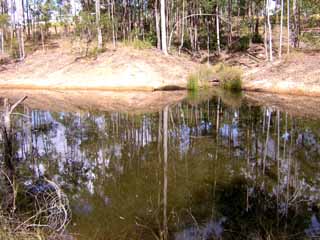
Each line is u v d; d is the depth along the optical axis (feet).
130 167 24.30
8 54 92.17
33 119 42.47
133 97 59.06
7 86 72.18
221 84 69.92
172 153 27.81
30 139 32.71
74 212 16.69
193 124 38.68
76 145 30.60
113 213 16.62
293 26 88.79
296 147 28.84
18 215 14.78
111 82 68.95
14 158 26.04
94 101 55.52
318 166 23.85
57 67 78.18
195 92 64.08
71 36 99.86
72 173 22.88
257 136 32.76
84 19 84.64
